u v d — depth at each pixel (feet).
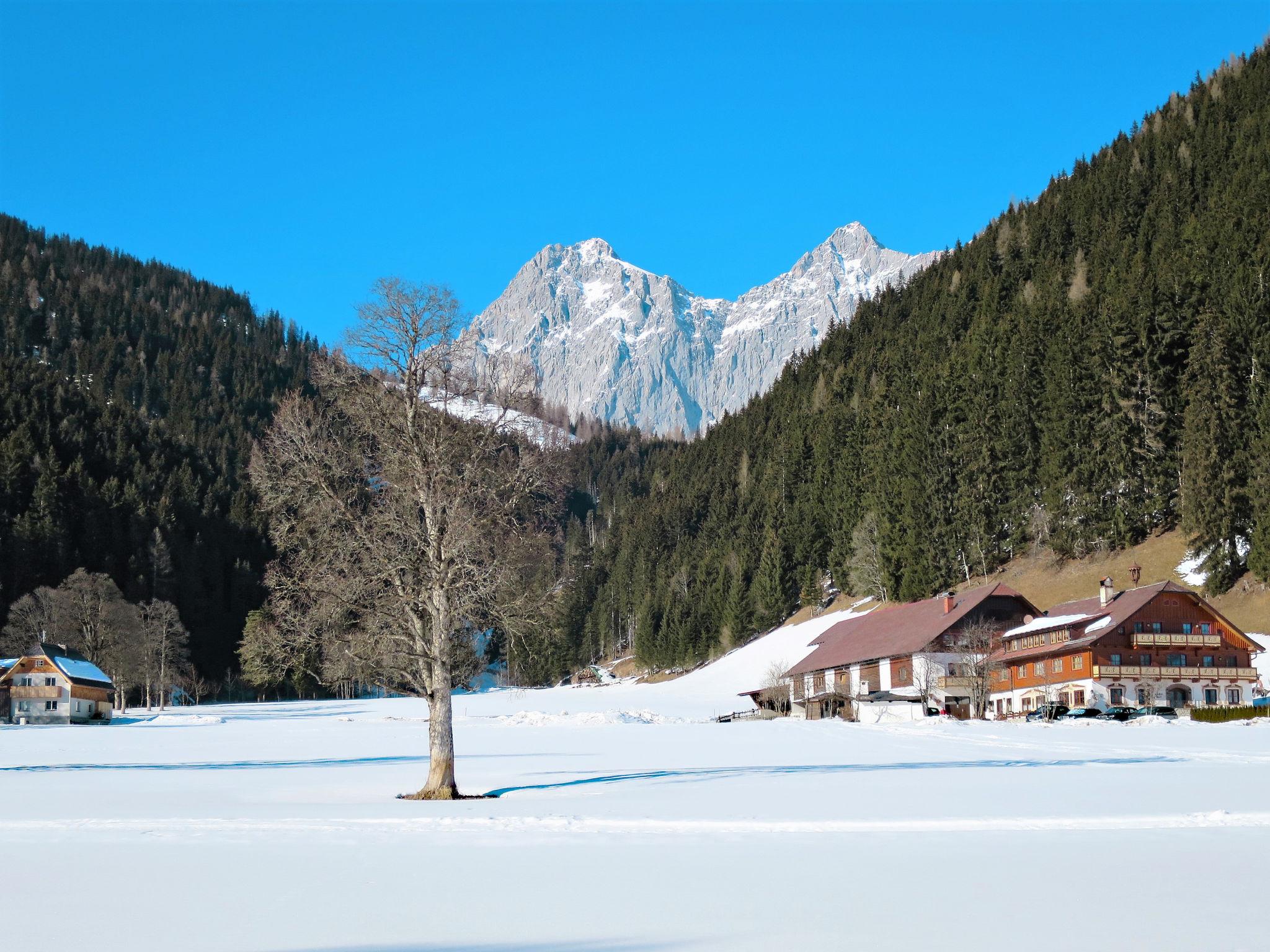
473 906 45.57
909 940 39.17
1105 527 374.84
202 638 549.95
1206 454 323.78
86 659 373.61
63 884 51.19
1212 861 54.90
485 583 96.07
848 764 129.70
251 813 81.82
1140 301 390.01
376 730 266.98
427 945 39.27
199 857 59.21
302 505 95.35
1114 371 381.60
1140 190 602.03
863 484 513.04
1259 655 293.43
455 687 104.88
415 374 96.84
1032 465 417.90
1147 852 58.03
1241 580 319.27
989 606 323.37
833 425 582.76
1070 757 135.85
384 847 62.34
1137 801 81.87
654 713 301.22
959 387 468.75
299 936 40.63
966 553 423.23
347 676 98.78
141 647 392.68
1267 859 55.36
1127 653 282.97
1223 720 238.07
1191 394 358.02
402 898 47.34
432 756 97.60
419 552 98.68
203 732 264.52
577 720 284.00
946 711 305.32
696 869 53.93
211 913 44.62
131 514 561.84
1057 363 406.21
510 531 98.78
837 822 71.05
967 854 57.77
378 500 97.09
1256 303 360.69
